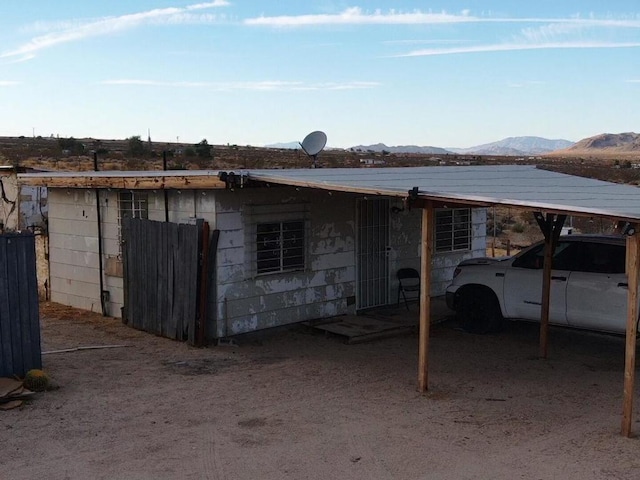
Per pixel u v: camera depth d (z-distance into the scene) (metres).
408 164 70.62
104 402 8.20
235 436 7.14
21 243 8.64
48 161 50.25
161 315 11.73
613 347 11.42
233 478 6.10
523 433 7.31
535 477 6.15
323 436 7.17
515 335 12.26
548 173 14.16
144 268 12.03
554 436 7.22
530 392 8.87
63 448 6.75
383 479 6.10
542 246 11.77
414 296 14.73
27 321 8.73
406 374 9.65
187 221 11.53
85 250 13.92
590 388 9.08
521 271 11.76
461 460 6.54
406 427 7.47
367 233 13.62
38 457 6.52
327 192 12.69
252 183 10.67
